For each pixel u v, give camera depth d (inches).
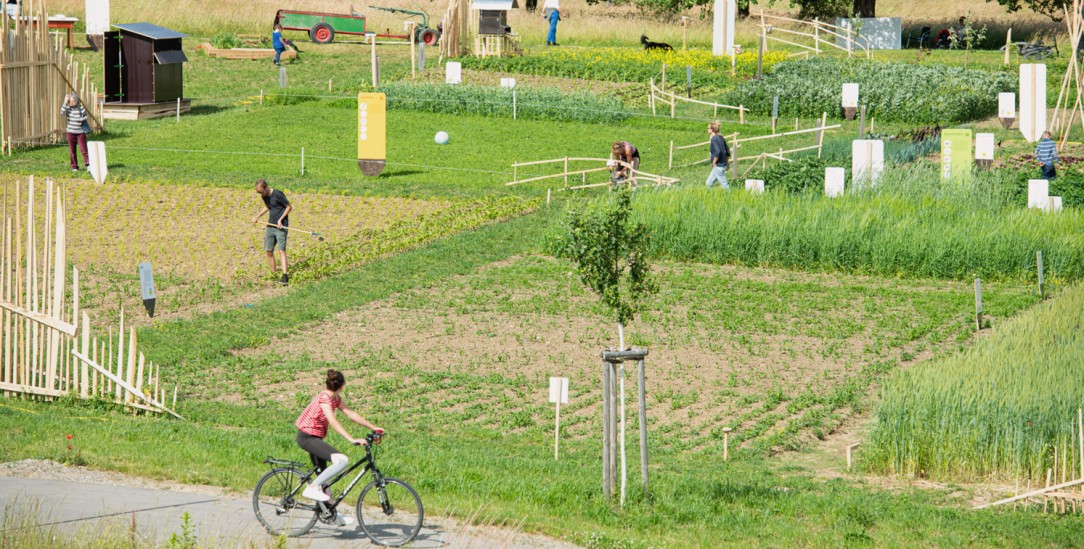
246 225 1862.7
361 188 2103.8
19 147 2284.7
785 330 1419.8
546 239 1766.7
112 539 651.5
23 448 872.3
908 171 2015.3
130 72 2664.9
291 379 1206.9
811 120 2810.0
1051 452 971.3
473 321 1437.0
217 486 820.6
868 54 3334.2
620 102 2829.7
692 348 1348.4
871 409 1139.3
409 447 977.5
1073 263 1656.0
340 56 3454.7
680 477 930.1
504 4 3334.2
